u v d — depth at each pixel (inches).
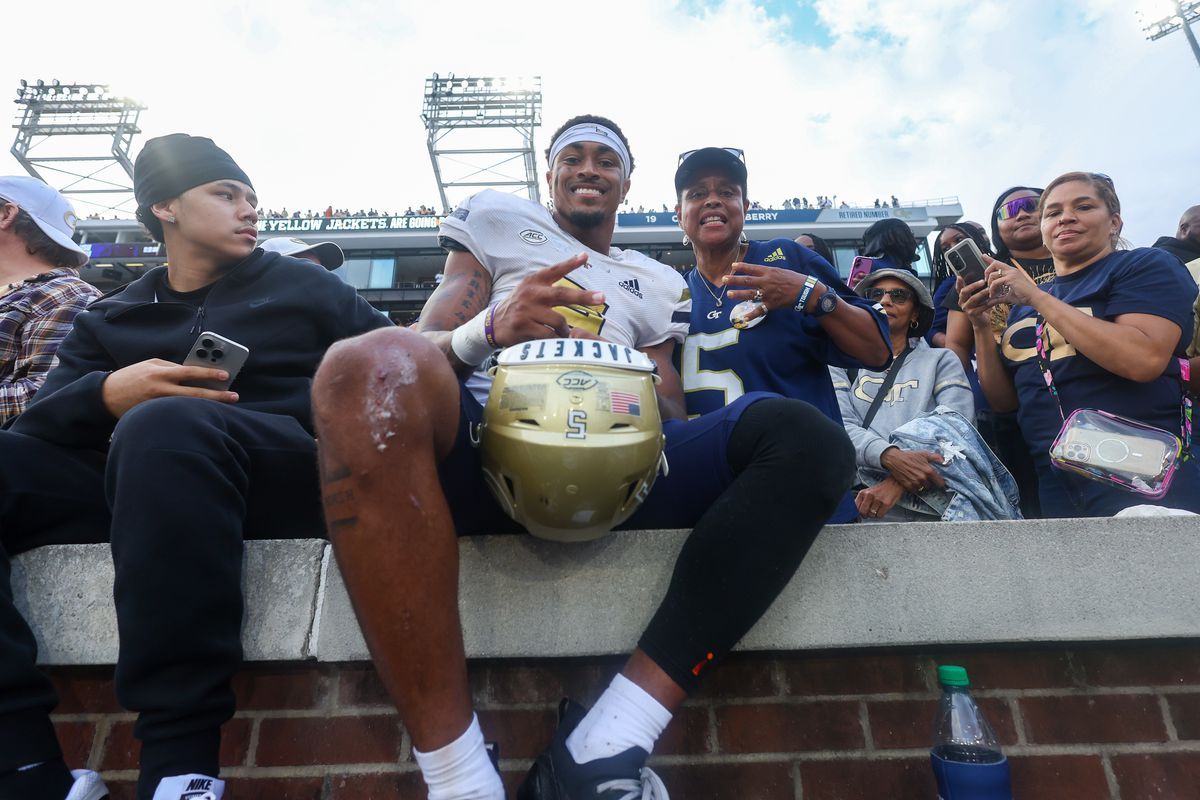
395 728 62.7
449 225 81.3
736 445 55.5
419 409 45.4
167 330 75.6
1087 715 65.5
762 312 90.4
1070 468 89.8
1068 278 108.7
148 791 47.4
